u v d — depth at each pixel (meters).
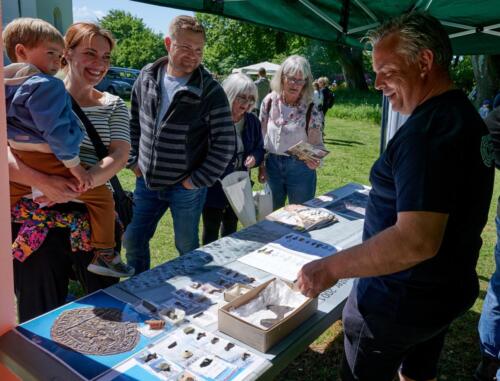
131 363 1.29
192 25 2.28
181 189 2.54
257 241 2.32
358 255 1.18
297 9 3.07
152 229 2.74
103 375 1.24
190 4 2.56
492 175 1.25
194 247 2.69
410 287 1.27
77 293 2.87
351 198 3.20
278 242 2.30
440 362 2.55
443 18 3.16
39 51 1.64
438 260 1.22
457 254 1.24
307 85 3.11
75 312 1.55
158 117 2.44
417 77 1.22
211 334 1.46
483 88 15.35
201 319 1.55
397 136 1.20
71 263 1.96
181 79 2.41
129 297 1.68
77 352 1.33
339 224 2.63
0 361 1.37
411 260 1.12
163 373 1.26
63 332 1.43
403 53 1.21
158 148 2.44
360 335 1.41
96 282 1.95
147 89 2.47
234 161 2.93
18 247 1.75
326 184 6.54
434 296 1.26
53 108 1.56
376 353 1.40
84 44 1.84
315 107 3.20
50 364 1.27
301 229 2.51
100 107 1.94
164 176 2.47
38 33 1.62
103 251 1.87
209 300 1.69
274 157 3.23
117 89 18.45
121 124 1.99
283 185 3.28
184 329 1.48
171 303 1.65
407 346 1.37
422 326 1.29
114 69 22.39
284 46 29.03
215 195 2.97
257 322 1.47
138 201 2.69
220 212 3.05
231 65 38.84
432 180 1.08
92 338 1.41
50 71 1.69
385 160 1.28
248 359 1.33
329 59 28.66
